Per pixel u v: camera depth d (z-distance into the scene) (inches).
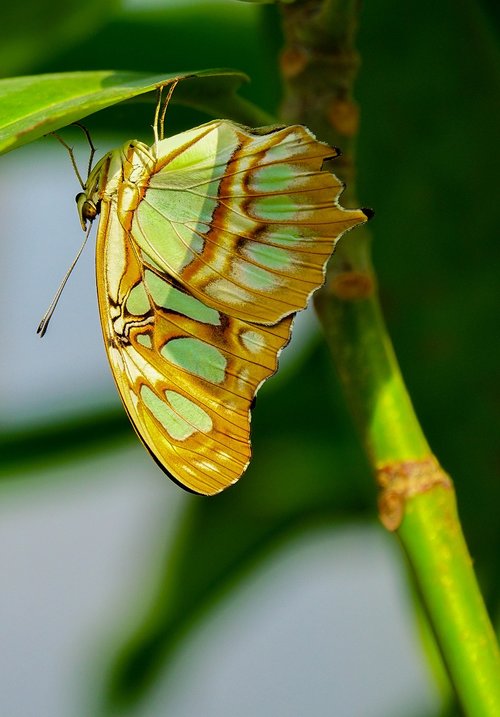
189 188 19.3
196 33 22.0
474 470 21.1
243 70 22.1
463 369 21.1
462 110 21.1
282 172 18.8
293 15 19.5
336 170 19.5
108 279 19.7
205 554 22.6
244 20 22.0
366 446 19.3
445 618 19.1
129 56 22.0
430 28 21.1
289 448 22.4
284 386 22.2
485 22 21.0
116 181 19.6
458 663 19.0
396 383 19.3
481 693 18.9
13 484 22.3
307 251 18.9
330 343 19.4
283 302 19.0
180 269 19.4
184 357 19.6
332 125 19.5
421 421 21.2
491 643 19.0
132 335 19.7
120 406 21.7
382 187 21.2
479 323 21.1
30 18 20.3
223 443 19.6
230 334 19.4
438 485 19.2
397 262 21.2
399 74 21.1
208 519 22.6
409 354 21.2
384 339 19.4
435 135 21.1
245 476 22.5
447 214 21.2
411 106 21.2
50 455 21.7
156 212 19.4
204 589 22.7
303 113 19.5
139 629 22.8
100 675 22.9
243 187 19.0
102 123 21.4
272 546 22.7
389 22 21.1
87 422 21.7
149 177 19.4
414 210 21.2
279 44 21.0
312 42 19.5
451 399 21.2
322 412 22.3
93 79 19.0
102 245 19.7
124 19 21.9
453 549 19.1
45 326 20.3
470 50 21.1
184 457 19.7
